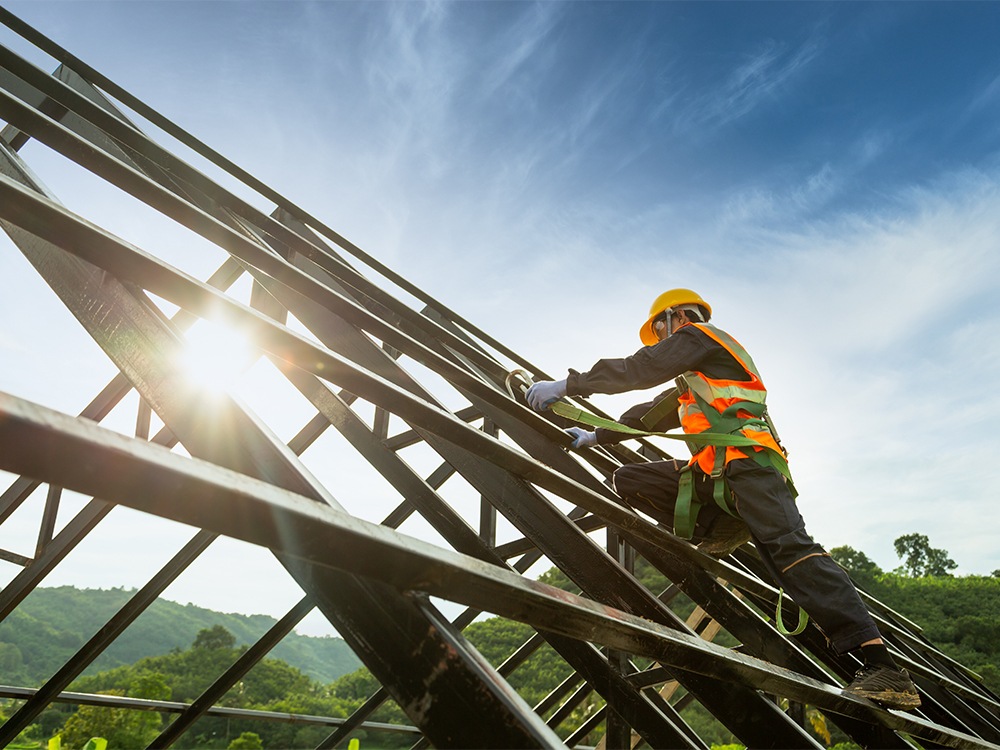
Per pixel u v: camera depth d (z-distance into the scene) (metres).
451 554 1.41
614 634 1.74
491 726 1.24
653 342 3.53
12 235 2.15
